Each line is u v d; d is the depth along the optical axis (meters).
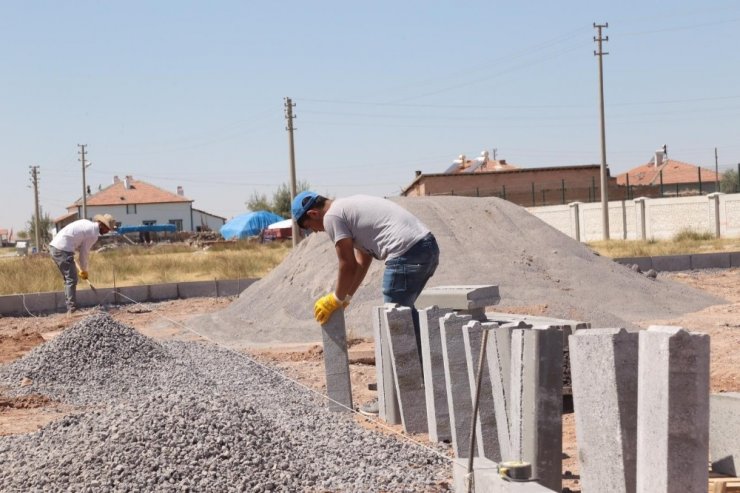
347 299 7.75
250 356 11.88
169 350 11.62
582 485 4.47
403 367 7.07
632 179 74.31
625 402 4.19
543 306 12.50
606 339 4.25
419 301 8.29
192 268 29.64
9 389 9.57
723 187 56.00
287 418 7.30
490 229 16.12
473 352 5.91
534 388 5.00
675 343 3.63
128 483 5.22
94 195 97.06
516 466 4.47
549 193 55.84
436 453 5.76
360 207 7.39
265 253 38.34
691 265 24.23
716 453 5.34
